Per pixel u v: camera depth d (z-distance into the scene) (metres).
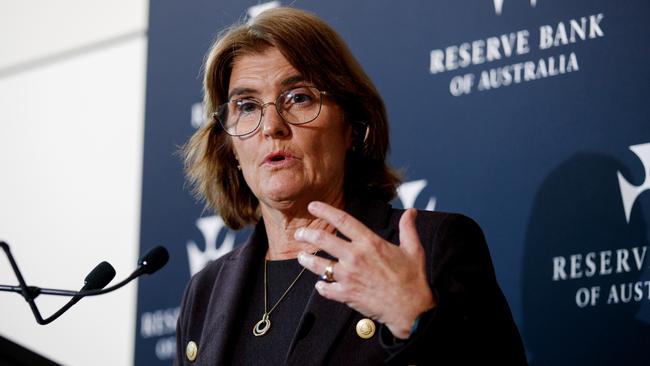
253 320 4.31
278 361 4.08
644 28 5.11
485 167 5.38
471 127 5.46
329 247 3.62
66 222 6.88
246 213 4.91
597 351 4.93
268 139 4.32
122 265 6.56
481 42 5.51
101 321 6.55
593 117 5.14
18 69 7.34
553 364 5.02
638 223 4.95
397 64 5.75
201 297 4.61
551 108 5.25
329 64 4.45
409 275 3.64
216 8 6.57
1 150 7.25
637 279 4.90
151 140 6.64
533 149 5.27
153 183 6.56
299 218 4.45
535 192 5.22
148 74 6.77
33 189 7.07
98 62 7.02
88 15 7.14
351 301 3.63
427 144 5.57
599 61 5.18
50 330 6.73
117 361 6.43
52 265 6.86
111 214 6.70
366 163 4.67
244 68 4.47
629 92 5.08
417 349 3.58
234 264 4.61
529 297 5.14
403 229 3.74
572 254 5.07
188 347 4.43
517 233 5.23
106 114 6.89
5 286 3.97
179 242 6.36
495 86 5.43
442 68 5.61
